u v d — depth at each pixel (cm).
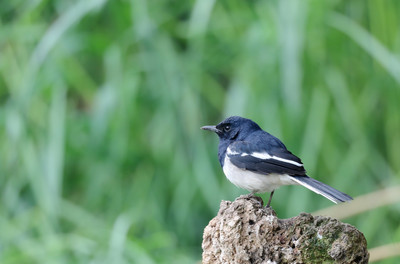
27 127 1323
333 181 1268
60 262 1163
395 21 1317
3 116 1338
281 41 1232
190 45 1416
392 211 1295
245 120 951
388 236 1266
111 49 1329
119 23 1374
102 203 1343
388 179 1291
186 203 1291
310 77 1306
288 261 667
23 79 1315
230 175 919
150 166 1347
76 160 1400
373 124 1343
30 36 1395
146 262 1114
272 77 1270
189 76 1347
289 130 1266
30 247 1186
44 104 1387
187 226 1293
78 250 1178
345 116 1288
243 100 1264
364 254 661
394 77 1239
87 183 1361
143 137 1373
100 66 1486
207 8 1293
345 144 1335
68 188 1416
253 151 892
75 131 1362
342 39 1315
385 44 1323
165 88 1331
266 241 677
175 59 1346
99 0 1291
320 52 1305
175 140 1324
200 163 1291
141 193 1318
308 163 1245
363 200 1194
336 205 1209
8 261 1173
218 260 701
